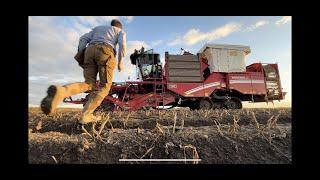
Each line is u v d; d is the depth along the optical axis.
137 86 11.61
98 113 6.46
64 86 3.41
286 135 3.09
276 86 13.86
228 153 2.70
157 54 12.14
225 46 13.29
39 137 2.85
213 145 2.80
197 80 12.48
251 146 2.85
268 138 3.01
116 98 10.91
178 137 2.88
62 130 4.30
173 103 12.65
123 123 4.59
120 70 4.36
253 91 13.34
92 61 4.18
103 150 2.63
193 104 12.86
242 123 5.18
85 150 2.61
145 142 2.77
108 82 4.22
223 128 3.40
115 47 4.34
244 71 13.36
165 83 12.03
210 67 13.02
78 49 4.33
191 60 12.55
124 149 2.65
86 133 2.91
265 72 13.78
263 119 5.45
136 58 12.18
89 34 4.32
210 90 12.66
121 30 4.35
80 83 3.75
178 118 5.33
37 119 5.22
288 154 2.69
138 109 11.16
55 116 5.78
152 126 4.74
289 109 7.33
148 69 12.09
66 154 2.55
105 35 4.21
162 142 2.78
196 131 3.16
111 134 3.02
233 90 13.26
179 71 12.29
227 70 13.10
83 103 10.41
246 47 13.58
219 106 12.95
